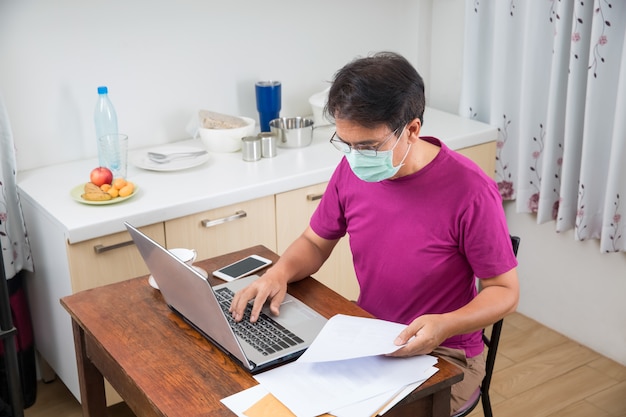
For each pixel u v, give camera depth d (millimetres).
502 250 1717
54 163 2783
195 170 2697
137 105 2875
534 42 2793
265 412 1437
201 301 1571
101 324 1774
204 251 2531
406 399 1479
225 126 2855
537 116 2895
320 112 3074
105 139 2590
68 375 2605
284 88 3203
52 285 2520
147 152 2836
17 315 2670
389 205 1804
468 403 1884
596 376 2861
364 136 1589
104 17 2703
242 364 1589
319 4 3160
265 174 2646
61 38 2650
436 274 1789
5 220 2539
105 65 2762
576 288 3055
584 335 3074
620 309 2904
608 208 2676
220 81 3031
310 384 1511
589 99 2607
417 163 1749
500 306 1674
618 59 2588
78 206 2398
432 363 1561
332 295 1882
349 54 3322
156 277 1765
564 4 2641
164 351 1657
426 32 3436
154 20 2805
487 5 3041
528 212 3072
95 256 2334
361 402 1445
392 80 1566
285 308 1806
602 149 2693
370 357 1585
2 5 2512
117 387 1765
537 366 2922
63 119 2746
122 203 2416
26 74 2627
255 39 3051
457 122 3156
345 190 1904
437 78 3477
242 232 2590
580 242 2982
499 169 3135
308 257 1964
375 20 3336
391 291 1870
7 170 2553
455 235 1749
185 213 2434
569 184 2807
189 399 1487
